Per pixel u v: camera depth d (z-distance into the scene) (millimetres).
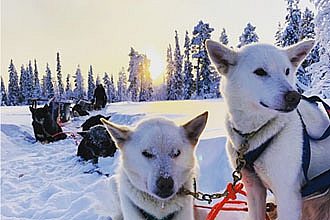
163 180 604
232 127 711
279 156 659
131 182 667
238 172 709
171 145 635
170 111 2945
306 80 2975
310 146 696
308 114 725
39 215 1035
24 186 1390
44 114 2592
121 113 3236
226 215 861
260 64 659
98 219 932
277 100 627
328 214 729
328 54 2354
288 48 704
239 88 678
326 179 682
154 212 666
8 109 5465
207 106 3430
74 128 3186
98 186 1197
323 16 2354
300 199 676
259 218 753
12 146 2396
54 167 1705
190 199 685
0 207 1127
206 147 1266
